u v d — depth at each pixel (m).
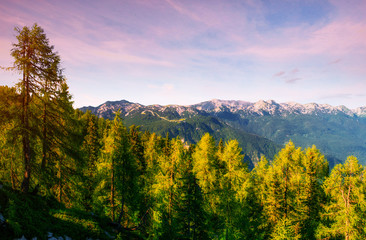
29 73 14.45
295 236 19.75
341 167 20.84
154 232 20.67
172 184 20.56
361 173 19.75
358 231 19.00
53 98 16.28
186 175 20.22
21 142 15.21
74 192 21.22
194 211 19.78
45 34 15.12
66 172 19.00
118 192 21.41
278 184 22.11
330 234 20.89
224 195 22.53
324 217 22.34
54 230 11.77
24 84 14.33
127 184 21.66
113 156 20.61
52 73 15.42
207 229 20.31
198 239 20.02
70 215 15.35
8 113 13.98
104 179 21.28
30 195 14.65
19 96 14.66
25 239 9.40
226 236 22.89
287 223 19.78
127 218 23.41
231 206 22.25
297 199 23.47
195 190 20.02
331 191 21.92
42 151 17.00
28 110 14.99
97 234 14.00
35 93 15.23
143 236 20.53
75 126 17.86
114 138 21.19
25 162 15.30
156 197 22.23
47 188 17.14
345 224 19.86
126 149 21.42
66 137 17.23
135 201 22.77
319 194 24.23
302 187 23.86
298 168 25.20
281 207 21.78
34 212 12.27
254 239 21.80
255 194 25.62
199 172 25.61
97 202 21.69
